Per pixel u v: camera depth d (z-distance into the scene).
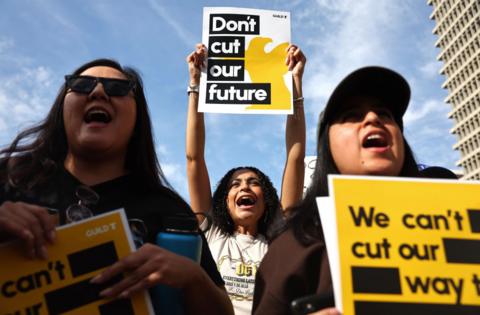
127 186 1.69
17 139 1.77
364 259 1.23
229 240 2.95
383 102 1.61
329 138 1.62
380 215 1.30
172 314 1.38
